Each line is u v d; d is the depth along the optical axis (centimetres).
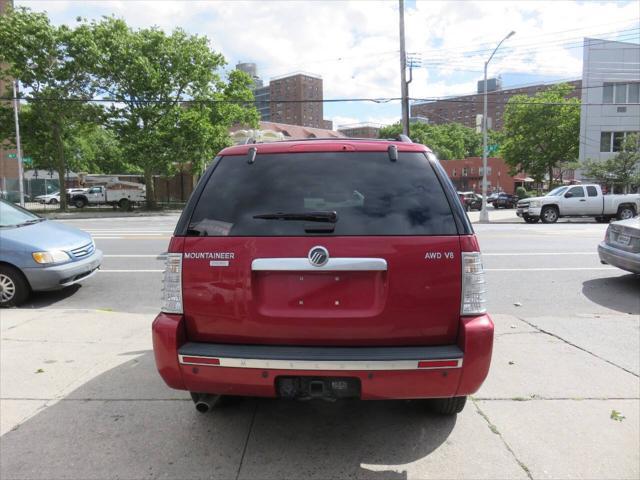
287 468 296
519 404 378
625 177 3178
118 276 908
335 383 276
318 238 275
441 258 275
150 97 3231
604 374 434
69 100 3038
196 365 278
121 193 3778
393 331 276
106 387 410
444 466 298
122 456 309
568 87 4934
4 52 3078
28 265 691
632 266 788
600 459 305
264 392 279
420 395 274
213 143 3438
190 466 299
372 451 315
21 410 370
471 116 12562
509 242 1374
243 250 279
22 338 538
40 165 3812
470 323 274
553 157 4784
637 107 3734
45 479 287
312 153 301
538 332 556
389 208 283
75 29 3150
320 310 276
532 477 287
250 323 280
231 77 3616
